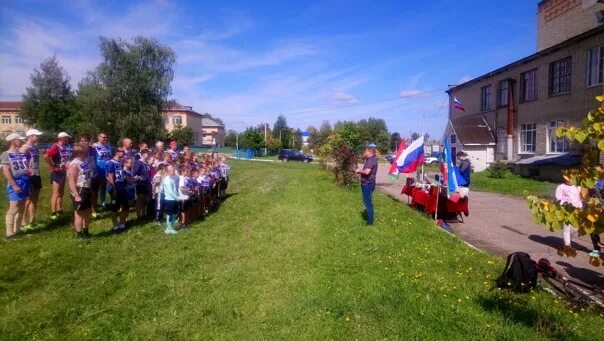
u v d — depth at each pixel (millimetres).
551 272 6012
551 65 23953
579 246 8703
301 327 4680
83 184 8305
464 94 35562
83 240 8180
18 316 4910
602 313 5031
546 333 4430
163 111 50625
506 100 28875
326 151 20812
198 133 99812
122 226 9258
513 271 5730
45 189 15562
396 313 4941
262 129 84625
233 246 8125
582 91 21312
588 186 3949
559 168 21969
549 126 24125
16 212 8352
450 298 5375
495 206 14406
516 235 9867
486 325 4594
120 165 9258
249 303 5316
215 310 5113
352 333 4527
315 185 20109
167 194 9305
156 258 7281
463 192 11133
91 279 6203
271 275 6352
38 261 6852
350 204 13586
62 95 58969
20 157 8539
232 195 16531
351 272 6465
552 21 26219
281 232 9367
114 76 45500
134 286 5914
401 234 9094
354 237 8750
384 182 24266
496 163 25688
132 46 46750
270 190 18266
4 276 6133
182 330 4645
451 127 31906
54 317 4918
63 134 10445
